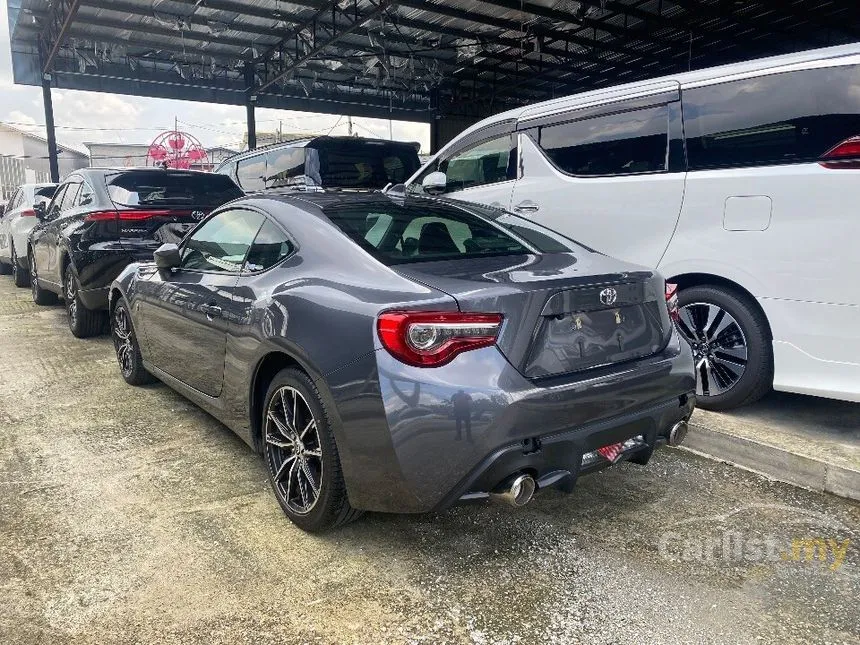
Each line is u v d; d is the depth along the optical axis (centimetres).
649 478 330
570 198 457
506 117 514
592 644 208
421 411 219
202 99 1992
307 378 258
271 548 263
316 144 725
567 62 1886
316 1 1408
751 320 366
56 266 650
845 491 305
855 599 231
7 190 3133
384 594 234
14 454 356
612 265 278
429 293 229
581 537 273
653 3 1430
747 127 362
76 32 1599
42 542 266
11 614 221
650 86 411
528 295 232
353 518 266
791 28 1551
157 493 311
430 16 1491
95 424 402
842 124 323
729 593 235
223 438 380
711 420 375
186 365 365
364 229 289
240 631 214
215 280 336
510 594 235
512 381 225
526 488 228
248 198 355
